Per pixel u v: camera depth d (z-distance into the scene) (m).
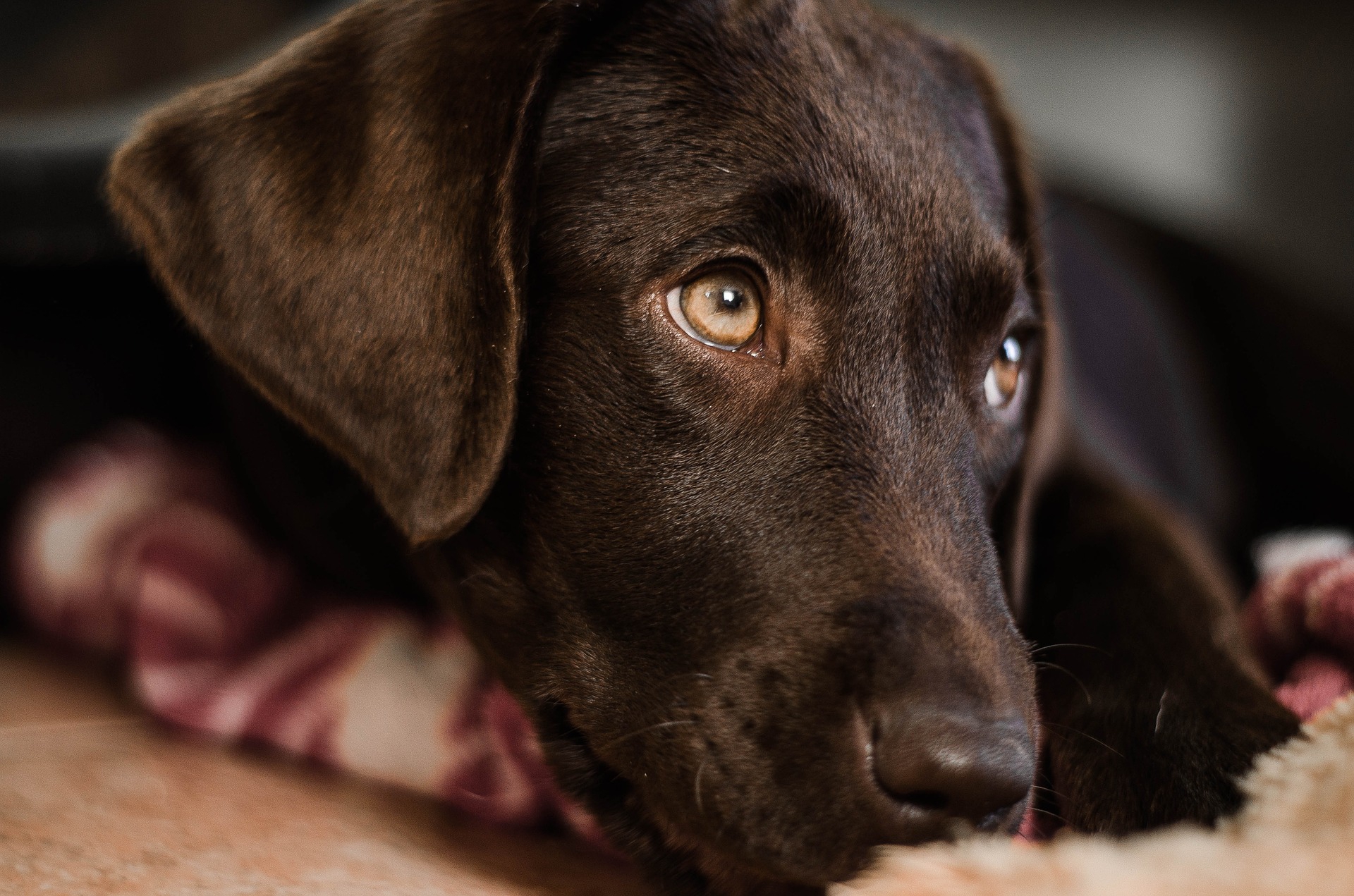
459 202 0.45
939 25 1.13
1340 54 1.28
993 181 0.54
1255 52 1.20
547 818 0.50
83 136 0.70
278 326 0.46
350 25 0.49
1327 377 0.94
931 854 0.38
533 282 0.47
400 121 0.46
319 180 0.46
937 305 0.48
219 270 0.47
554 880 0.47
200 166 0.48
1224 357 0.99
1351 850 0.37
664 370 0.46
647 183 0.47
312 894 0.43
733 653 0.44
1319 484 0.96
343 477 0.57
